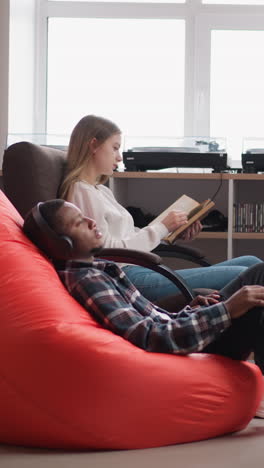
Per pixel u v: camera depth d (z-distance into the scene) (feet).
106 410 5.70
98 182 9.76
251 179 13.10
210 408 6.12
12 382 5.71
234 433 6.55
